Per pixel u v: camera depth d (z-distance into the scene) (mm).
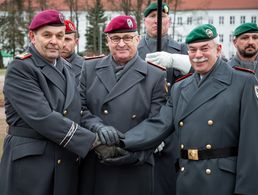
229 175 2971
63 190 3281
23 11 34844
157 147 3693
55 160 3234
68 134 3121
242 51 4660
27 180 3182
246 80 3006
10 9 35125
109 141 3164
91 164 3508
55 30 3166
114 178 3451
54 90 3227
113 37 3395
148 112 3455
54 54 3193
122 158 3271
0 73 25578
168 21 4457
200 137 3029
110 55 3574
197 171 3029
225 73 3070
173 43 4484
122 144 3232
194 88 3139
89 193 3518
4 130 8141
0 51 36875
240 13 59219
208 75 3086
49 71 3227
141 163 3404
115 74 3490
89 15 38969
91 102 3498
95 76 3549
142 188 3514
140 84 3461
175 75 4305
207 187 2982
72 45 4758
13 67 3152
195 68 3076
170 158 4172
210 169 2988
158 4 4121
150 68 3535
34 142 3182
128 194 3463
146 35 4500
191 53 3076
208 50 3021
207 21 57812
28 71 3137
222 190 2961
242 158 2920
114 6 36156
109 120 3416
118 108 3406
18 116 3203
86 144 3158
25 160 3178
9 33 35812
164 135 3316
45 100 3152
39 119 3082
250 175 2889
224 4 59656
